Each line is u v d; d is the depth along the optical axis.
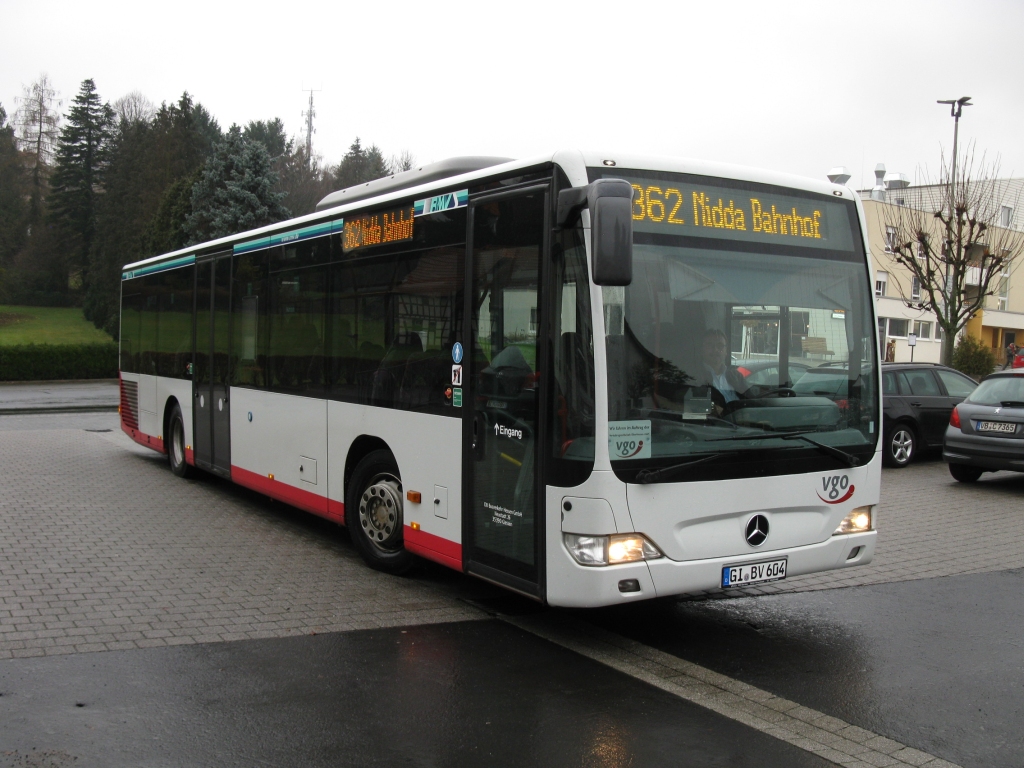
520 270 5.60
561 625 6.17
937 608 6.83
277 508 10.18
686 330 5.39
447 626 6.09
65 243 78.56
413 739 4.29
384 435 7.04
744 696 4.97
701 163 5.62
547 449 5.32
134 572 7.21
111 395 31.89
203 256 10.84
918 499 11.75
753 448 5.54
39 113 85.25
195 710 4.55
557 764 4.06
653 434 5.23
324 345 8.02
